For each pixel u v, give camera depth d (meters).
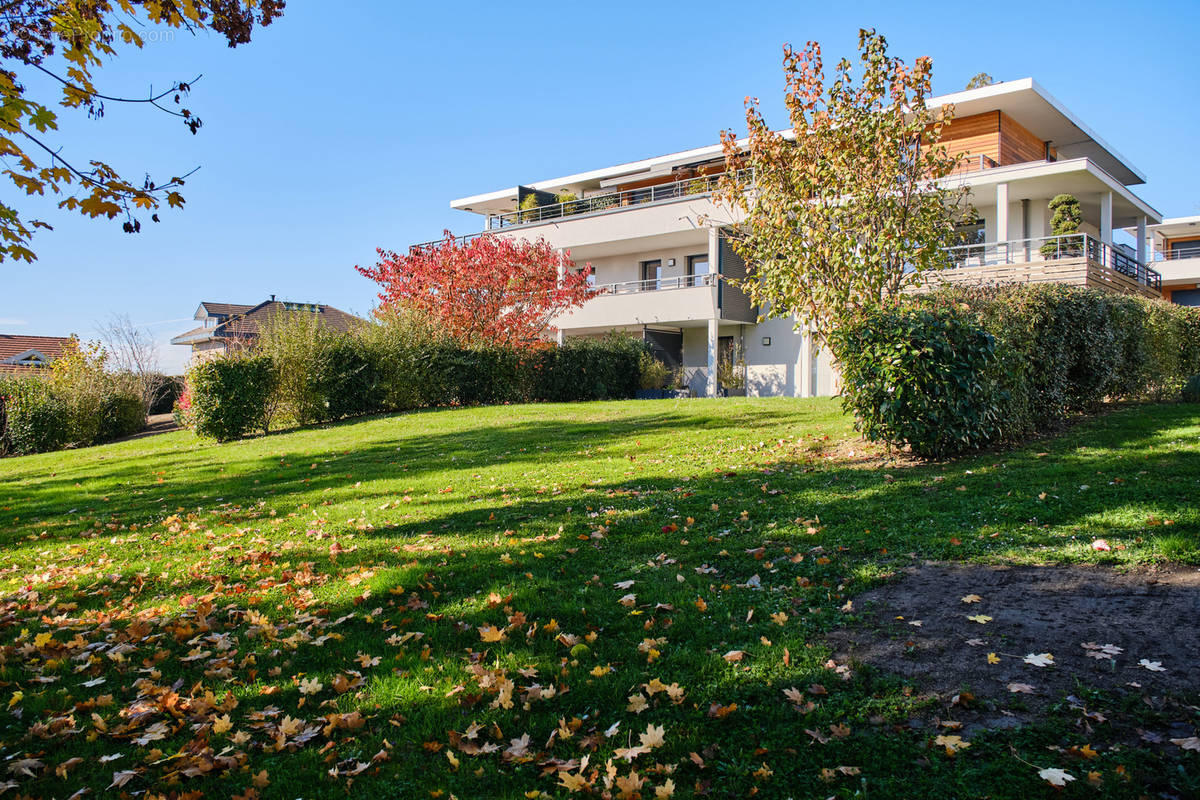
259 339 19.08
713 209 23.92
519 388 21.52
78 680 3.93
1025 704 3.01
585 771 2.82
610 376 23.45
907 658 3.52
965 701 3.05
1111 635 3.51
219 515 8.18
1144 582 4.04
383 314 21.31
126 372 25.02
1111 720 2.84
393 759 2.98
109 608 5.12
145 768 3.00
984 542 4.95
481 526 6.58
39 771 3.02
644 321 25.58
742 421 12.41
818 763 2.76
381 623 4.45
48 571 6.18
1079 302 9.92
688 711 3.19
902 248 9.21
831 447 9.05
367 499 8.40
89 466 14.31
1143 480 5.85
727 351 26.39
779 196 9.75
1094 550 4.55
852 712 3.08
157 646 4.30
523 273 22.48
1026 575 4.36
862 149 9.15
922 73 9.02
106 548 7.01
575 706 3.31
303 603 4.89
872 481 6.89
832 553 5.07
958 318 7.62
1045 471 6.51
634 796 2.59
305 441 14.91
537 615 4.37
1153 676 3.10
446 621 4.36
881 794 2.54
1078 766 2.57
